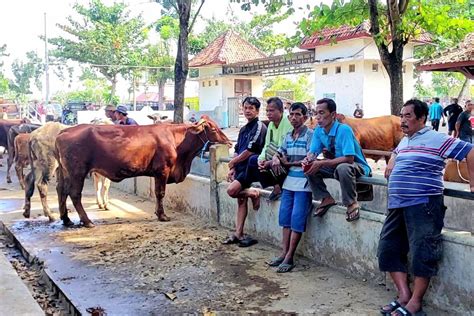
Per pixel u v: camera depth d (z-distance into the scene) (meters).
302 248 6.53
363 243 5.62
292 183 6.02
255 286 5.52
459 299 4.62
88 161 8.20
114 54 43.19
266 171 6.39
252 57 33.69
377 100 25.38
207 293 5.33
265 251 6.80
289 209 6.11
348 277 5.76
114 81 45.25
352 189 5.57
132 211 9.52
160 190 8.63
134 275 5.91
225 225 8.12
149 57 44.25
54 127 8.86
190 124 8.96
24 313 4.73
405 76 25.80
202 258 6.51
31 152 8.80
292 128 6.30
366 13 10.34
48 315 5.16
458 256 4.61
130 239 7.46
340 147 5.63
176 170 8.81
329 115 5.62
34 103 41.31
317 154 5.75
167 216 9.02
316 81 27.69
